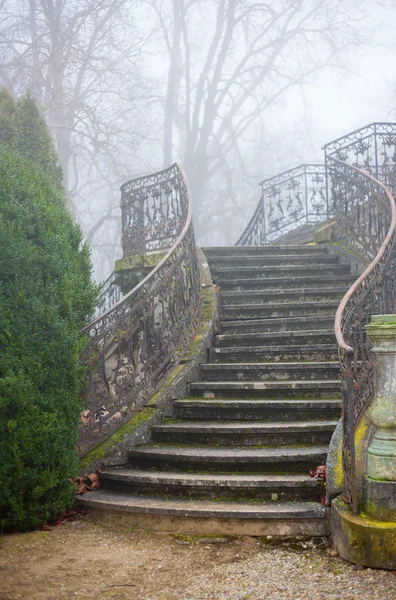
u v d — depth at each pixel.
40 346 5.04
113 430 6.14
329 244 10.14
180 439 6.12
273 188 14.68
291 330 7.91
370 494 4.20
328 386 6.29
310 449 5.43
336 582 3.87
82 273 5.89
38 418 4.89
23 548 4.49
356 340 5.59
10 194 5.25
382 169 10.58
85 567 4.18
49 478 4.93
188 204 8.48
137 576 4.08
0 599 3.66
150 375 6.73
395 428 4.27
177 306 7.69
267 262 9.66
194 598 3.76
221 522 4.69
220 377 7.04
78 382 5.34
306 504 4.75
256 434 5.78
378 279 6.29
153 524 4.86
